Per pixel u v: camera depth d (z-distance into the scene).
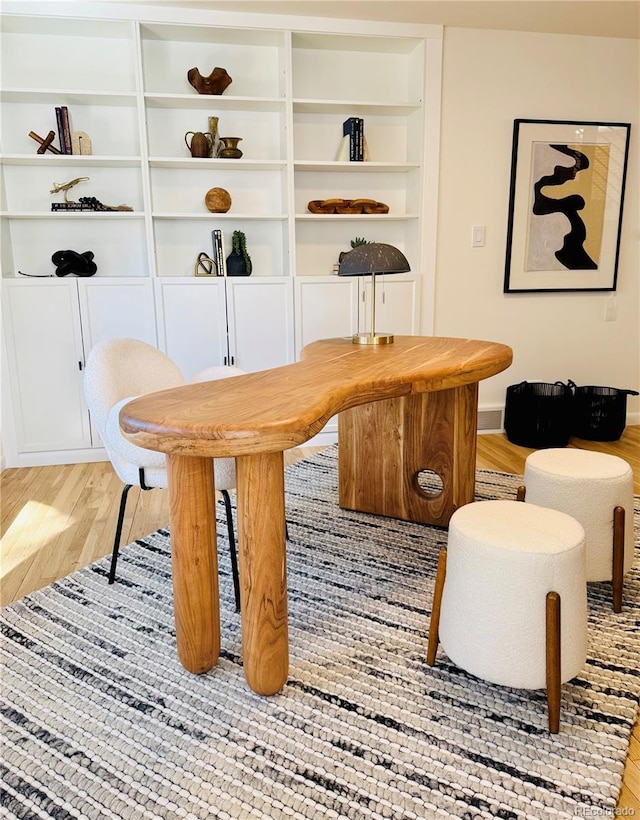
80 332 3.29
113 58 3.36
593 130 3.71
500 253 3.79
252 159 3.48
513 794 1.23
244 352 3.49
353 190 3.80
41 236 3.47
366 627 1.82
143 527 2.55
